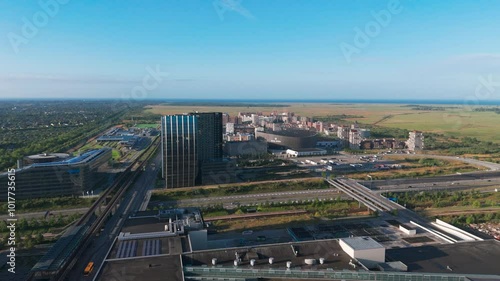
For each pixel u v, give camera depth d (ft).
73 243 626.64
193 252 474.90
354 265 445.37
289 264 440.86
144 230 581.12
